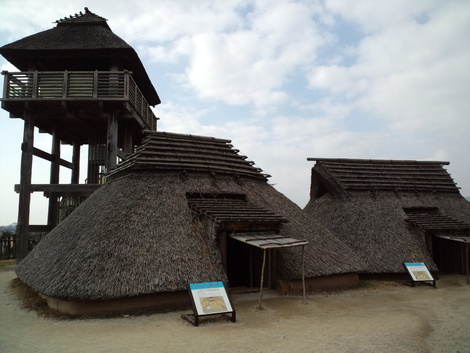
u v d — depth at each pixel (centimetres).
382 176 2027
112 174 1545
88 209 1337
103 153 2106
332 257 1309
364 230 1620
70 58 1992
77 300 889
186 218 1167
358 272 1338
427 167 2198
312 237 1366
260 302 1000
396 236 1581
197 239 1109
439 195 1992
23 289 1327
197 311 843
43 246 1358
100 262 941
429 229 1573
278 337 766
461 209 1914
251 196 1422
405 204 1825
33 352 677
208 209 1164
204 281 987
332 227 1736
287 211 1470
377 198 1848
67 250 1055
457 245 1728
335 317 939
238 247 1448
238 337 763
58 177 2205
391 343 742
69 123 2139
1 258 2342
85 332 796
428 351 707
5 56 1923
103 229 1048
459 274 1695
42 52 1902
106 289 891
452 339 783
